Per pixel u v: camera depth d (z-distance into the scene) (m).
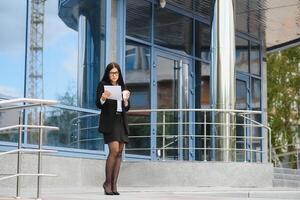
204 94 19.53
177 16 18.81
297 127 33.19
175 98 18.45
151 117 17.44
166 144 17.64
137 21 17.17
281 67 33.06
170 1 18.39
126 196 10.21
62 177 13.42
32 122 12.99
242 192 12.17
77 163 13.83
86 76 14.87
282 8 19.78
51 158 13.18
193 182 14.09
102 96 10.28
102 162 14.56
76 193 11.14
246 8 19.91
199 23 19.64
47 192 11.45
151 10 17.75
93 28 15.23
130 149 16.62
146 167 14.24
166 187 13.76
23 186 12.43
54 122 13.70
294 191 12.70
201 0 18.19
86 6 15.10
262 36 23.12
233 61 15.34
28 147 12.72
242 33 22.47
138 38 17.16
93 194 10.68
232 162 14.23
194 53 19.36
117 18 16.22
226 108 15.09
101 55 15.38
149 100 17.42
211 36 15.52
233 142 14.90
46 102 8.79
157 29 17.94
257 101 23.06
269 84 32.97
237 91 22.16
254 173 14.37
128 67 16.73
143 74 17.30
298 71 33.12
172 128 18.08
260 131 22.55
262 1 19.16
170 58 18.42
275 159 25.27
